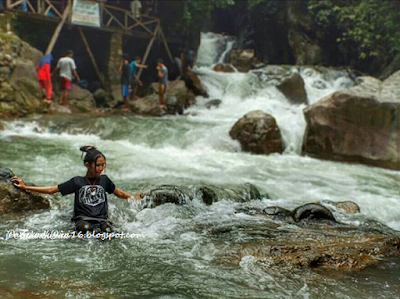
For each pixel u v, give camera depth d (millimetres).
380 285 3045
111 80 15914
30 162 6625
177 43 18719
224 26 27188
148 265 3260
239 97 15039
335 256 3482
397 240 3963
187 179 6230
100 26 14625
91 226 3910
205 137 9328
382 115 8219
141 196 4898
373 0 16047
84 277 2992
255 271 3207
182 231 4152
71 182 4102
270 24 23812
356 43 20328
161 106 12750
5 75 10094
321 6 21344
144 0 18078
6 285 2787
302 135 9773
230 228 4273
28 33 15148
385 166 8125
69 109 11789
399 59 16734
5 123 9172
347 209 5289
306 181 6773
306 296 2826
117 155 7559
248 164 7707
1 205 4340
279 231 4207
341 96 8664
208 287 2908
